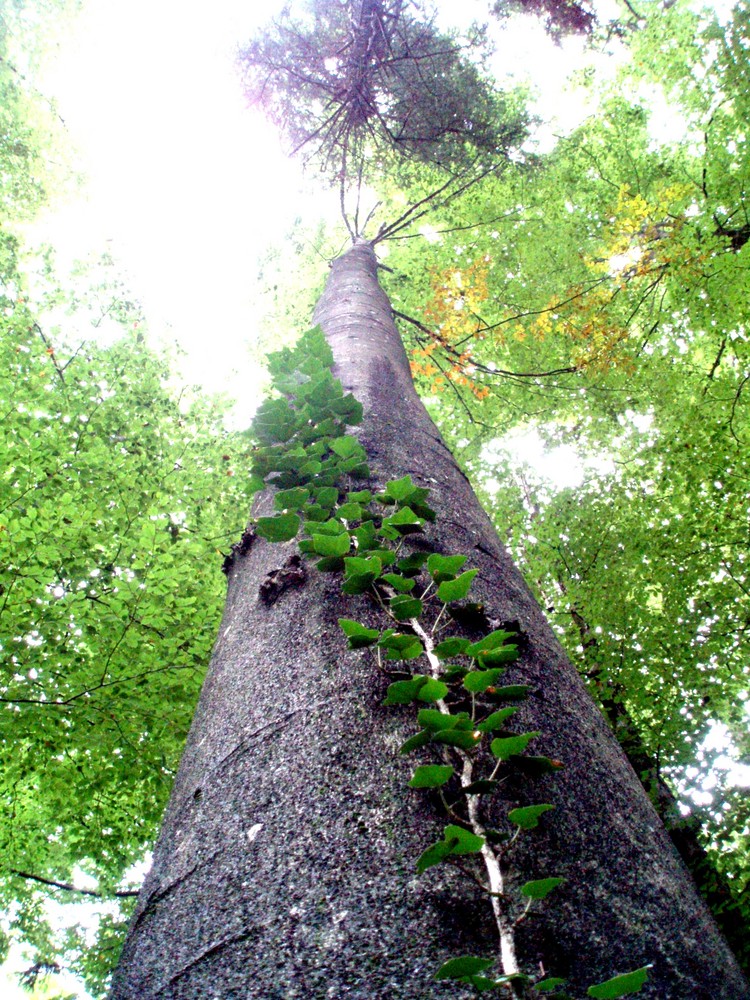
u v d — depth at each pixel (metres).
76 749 4.55
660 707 6.07
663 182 8.59
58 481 5.11
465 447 8.80
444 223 9.56
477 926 0.87
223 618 2.05
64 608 4.18
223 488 6.20
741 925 4.63
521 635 1.57
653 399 8.01
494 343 8.69
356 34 7.70
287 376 2.71
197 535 5.71
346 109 8.62
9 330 6.20
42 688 4.17
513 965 0.81
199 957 0.92
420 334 9.00
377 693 1.29
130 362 6.69
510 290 8.76
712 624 6.45
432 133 9.16
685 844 5.10
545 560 7.21
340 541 1.63
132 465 5.62
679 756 5.74
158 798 5.09
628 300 8.64
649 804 1.33
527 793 1.10
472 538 2.03
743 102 7.79
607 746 1.41
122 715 4.28
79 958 7.53
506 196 8.83
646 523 7.31
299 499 1.97
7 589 4.05
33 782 5.56
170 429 6.40
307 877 0.97
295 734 1.25
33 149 8.20
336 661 1.40
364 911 0.90
